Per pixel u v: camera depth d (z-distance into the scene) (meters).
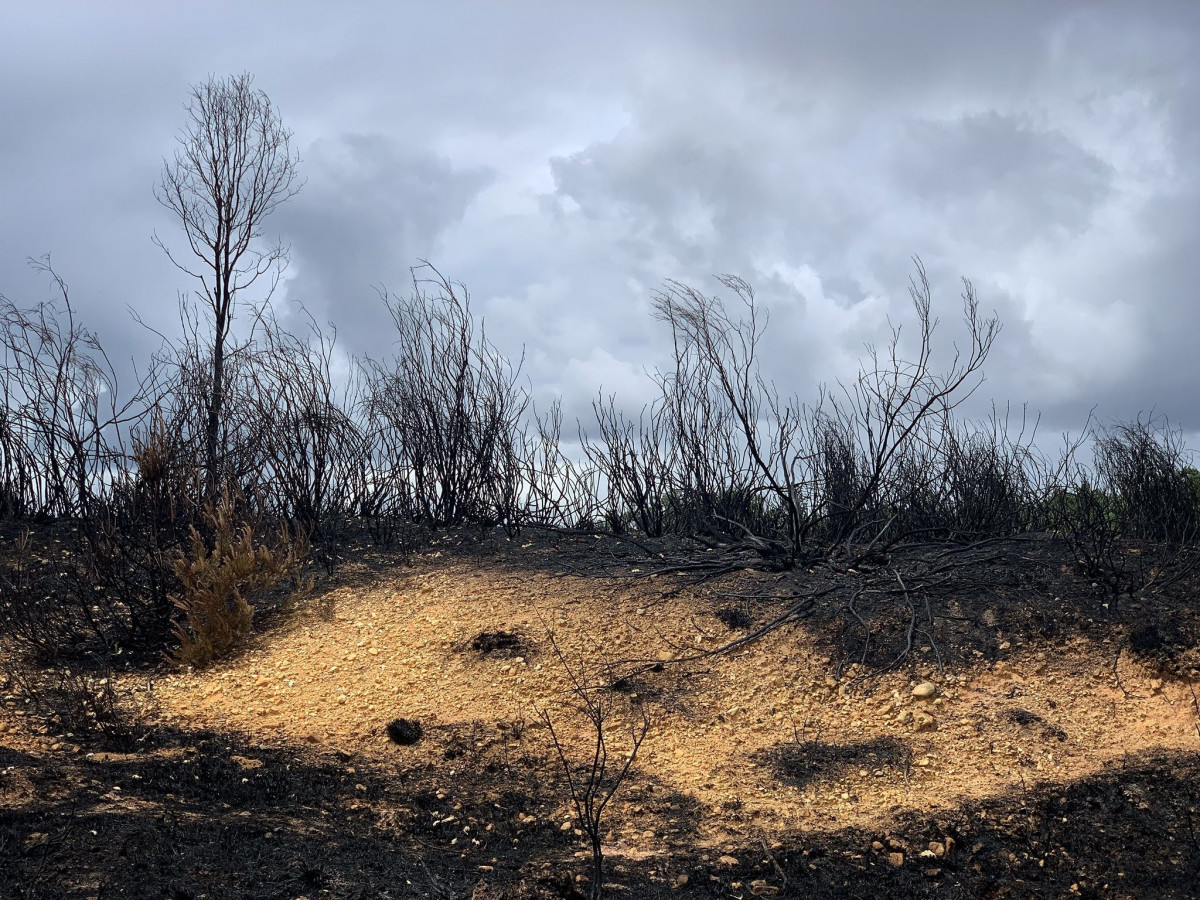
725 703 5.75
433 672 6.11
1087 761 5.02
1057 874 4.07
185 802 4.28
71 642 6.52
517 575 7.42
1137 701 5.64
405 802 4.59
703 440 8.66
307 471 8.24
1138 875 4.06
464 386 8.98
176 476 7.55
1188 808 4.55
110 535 7.23
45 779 4.29
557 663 6.13
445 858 3.99
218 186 8.67
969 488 8.41
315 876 3.60
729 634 6.43
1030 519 8.61
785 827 4.43
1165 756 5.02
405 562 7.84
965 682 5.85
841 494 8.44
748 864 4.05
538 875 3.85
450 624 6.67
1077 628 6.29
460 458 8.90
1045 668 5.97
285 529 7.71
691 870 3.97
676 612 6.68
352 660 6.33
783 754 5.18
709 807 4.66
